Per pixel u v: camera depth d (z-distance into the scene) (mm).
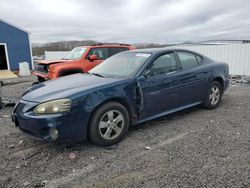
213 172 2934
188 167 3078
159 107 4527
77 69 8406
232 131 4277
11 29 21250
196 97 5273
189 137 4070
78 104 3490
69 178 2959
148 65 4402
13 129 4754
